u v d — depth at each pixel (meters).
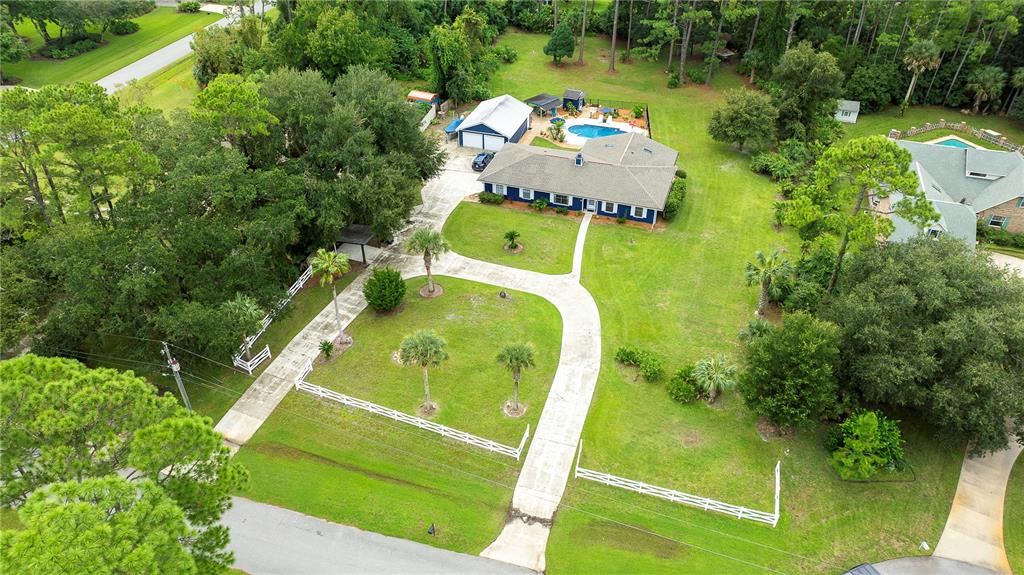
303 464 33.97
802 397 32.69
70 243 34.16
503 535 30.48
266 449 34.75
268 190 41.56
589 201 56.50
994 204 54.34
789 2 78.31
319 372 39.75
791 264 45.78
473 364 40.31
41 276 36.47
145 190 40.47
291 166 46.75
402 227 49.31
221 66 75.25
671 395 37.97
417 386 38.75
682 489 32.72
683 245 52.78
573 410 37.12
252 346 41.59
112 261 33.88
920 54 73.12
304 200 43.25
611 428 35.97
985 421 30.28
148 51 91.19
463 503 31.95
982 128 75.38
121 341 37.62
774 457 34.31
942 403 30.89
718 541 30.31
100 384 21.61
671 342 42.31
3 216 37.47
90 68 84.44
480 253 51.53
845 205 38.75
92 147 36.75
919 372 31.41
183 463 21.77
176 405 23.23
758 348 34.28
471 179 63.06
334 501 31.97
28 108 37.34
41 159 34.94
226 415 36.72
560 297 46.59
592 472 32.78
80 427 20.47
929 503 32.22
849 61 79.75
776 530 30.83
